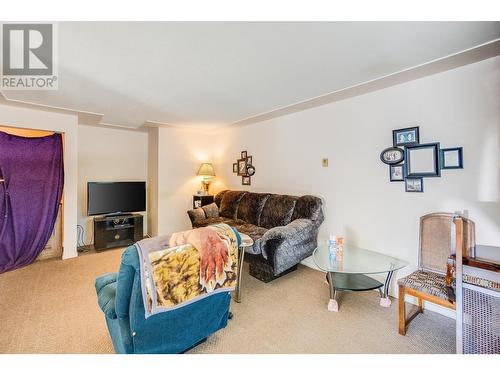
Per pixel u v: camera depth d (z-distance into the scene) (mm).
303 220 3092
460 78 2145
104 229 4176
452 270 1637
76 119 3801
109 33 1651
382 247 2709
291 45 1815
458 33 1665
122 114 3787
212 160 5480
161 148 4805
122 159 4988
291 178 3768
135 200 4527
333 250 2457
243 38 1722
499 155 1963
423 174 2373
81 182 4516
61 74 2307
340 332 1966
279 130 3951
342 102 3068
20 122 3334
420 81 2391
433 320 2141
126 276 1311
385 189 2674
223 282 1673
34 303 2393
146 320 1394
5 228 3355
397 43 1792
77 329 1988
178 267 1418
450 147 2207
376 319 2152
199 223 4113
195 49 1869
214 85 2611
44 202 3609
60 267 3348
